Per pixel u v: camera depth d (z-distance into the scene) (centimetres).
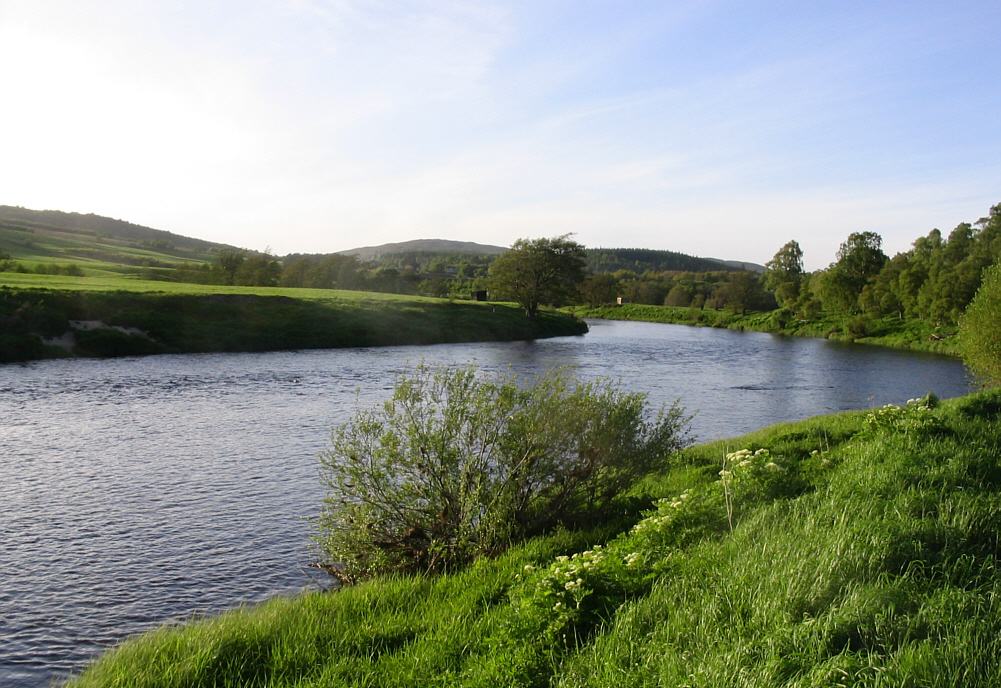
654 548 855
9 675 862
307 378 3566
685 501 968
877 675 454
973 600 580
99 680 662
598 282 14550
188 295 5466
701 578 705
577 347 6169
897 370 4781
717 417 2828
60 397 2819
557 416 1136
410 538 1081
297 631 734
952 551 700
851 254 11019
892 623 541
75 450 1980
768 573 662
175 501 1545
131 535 1341
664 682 498
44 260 10888
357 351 5109
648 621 629
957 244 11319
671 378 4106
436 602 815
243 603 1059
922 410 1408
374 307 6638
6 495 1571
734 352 6047
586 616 668
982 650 490
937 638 518
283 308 5850
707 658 518
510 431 1123
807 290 10594
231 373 3694
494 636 649
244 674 655
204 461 1886
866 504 851
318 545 1272
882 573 639
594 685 525
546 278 8538
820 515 836
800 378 4253
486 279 9831
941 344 6619
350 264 11956
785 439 1720
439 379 1188
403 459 1077
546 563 925
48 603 1061
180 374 3594
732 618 586
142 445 2055
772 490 1041
